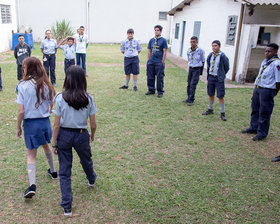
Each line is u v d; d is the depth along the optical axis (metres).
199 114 6.33
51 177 3.65
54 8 21.34
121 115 6.04
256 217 3.03
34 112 3.04
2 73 9.98
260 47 9.09
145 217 2.99
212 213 3.07
